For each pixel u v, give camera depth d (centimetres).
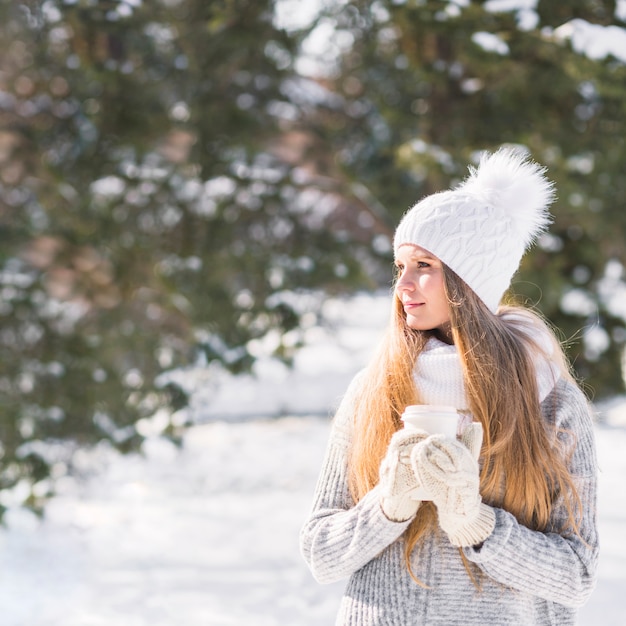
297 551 837
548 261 1381
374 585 276
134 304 1175
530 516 275
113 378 1107
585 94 1186
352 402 295
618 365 1441
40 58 1137
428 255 281
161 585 745
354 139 1239
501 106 1185
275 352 1223
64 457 1057
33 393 1056
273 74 1226
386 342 291
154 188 1186
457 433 271
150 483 1123
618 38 968
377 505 264
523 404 275
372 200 1277
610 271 1437
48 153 1150
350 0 1202
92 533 916
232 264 1175
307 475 1151
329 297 1224
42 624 655
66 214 1149
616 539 819
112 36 1134
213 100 1201
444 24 1042
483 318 280
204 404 1204
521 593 273
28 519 981
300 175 1282
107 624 659
